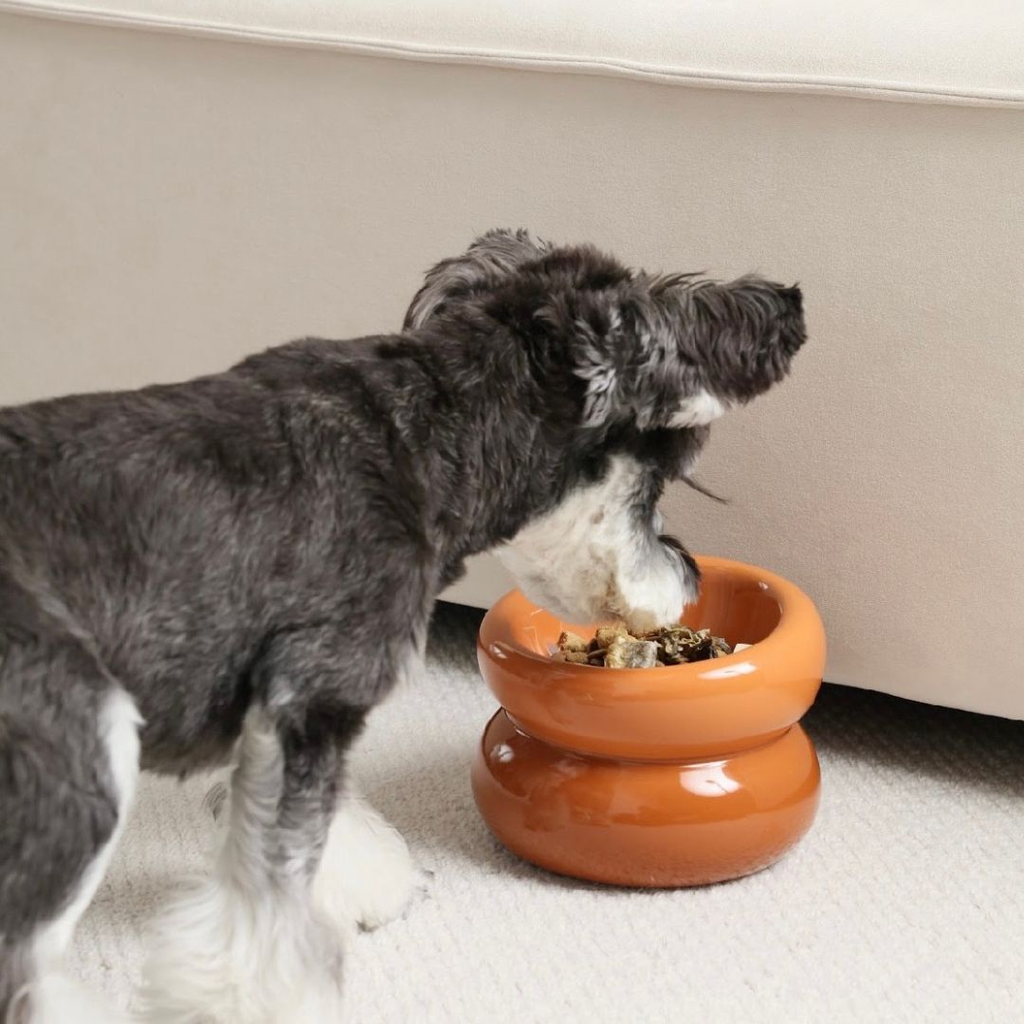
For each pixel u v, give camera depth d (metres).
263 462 1.28
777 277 1.69
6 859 1.12
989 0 1.70
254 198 1.95
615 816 1.54
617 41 1.69
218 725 1.31
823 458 1.73
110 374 2.15
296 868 1.28
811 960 1.46
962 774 1.81
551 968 1.45
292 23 1.84
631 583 1.51
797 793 1.58
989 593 1.69
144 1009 1.31
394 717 1.96
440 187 1.84
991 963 1.45
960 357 1.62
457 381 1.39
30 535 1.19
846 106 1.60
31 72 2.03
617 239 1.76
